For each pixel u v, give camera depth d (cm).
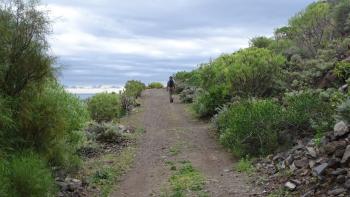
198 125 1952
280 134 1215
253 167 1105
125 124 2123
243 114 1329
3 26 870
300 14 2305
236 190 931
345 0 2147
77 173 1146
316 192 809
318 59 1739
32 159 818
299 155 1027
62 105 1032
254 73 1822
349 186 764
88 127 1728
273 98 1603
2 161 764
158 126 2042
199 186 990
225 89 1967
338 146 919
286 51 2217
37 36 924
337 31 2102
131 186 1069
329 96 1277
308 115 1211
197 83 3303
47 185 798
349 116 1027
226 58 2469
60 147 1022
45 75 953
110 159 1371
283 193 855
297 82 1677
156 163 1298
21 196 745
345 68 1466
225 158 1287
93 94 2497
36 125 933
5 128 859
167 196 938
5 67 884
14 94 913
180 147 1491
